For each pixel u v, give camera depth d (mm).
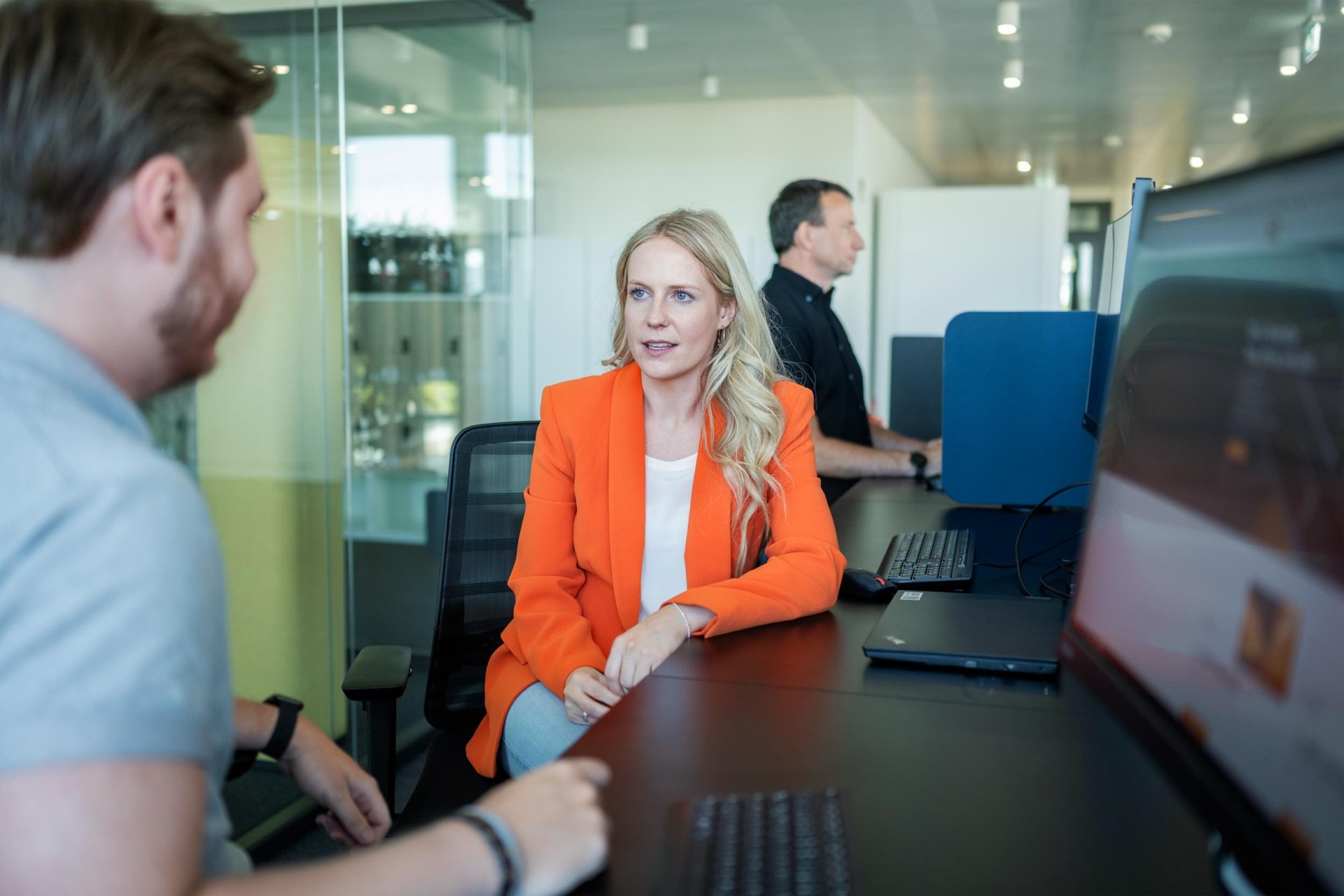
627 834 812
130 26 622
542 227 7230
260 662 2699
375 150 3889
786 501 1658
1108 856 775
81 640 523
